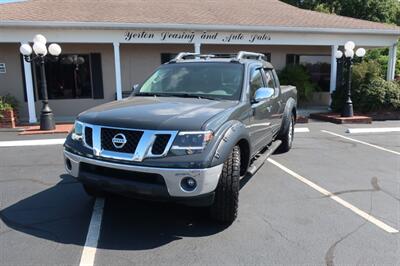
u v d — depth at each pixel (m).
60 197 5.09
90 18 12.65
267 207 4.80
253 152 5.13
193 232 4.05
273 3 19.11
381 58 22.31
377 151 8.33
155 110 4.03
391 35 15.17
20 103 14.03
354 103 14.12
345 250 3.68
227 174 3.96
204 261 3.45
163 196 3.60
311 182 5.91
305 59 17.19
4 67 13.87
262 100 5.03
